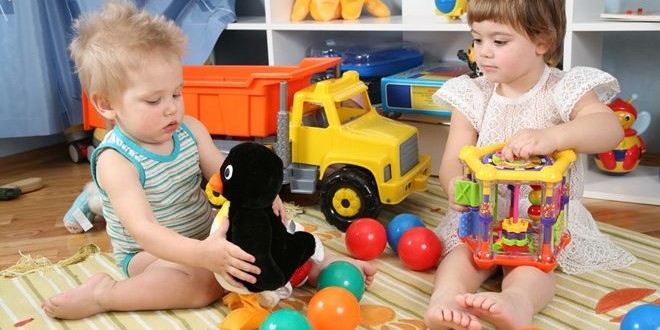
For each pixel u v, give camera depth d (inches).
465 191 46.4
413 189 66.2
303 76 66.5
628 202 67.7
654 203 66.6
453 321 40.6
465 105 54.9
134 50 45.2
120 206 46.1
